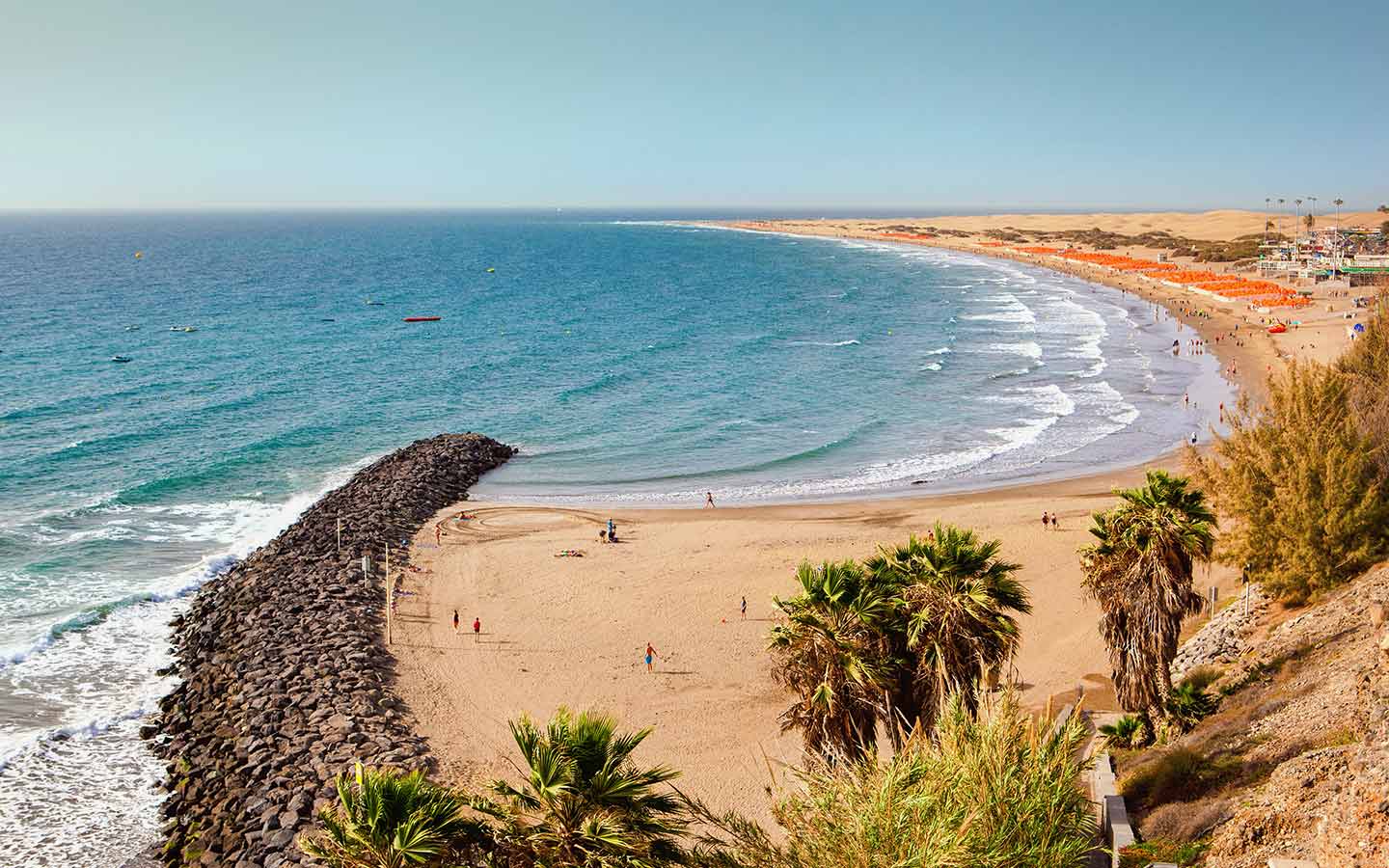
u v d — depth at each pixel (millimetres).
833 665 20141
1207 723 24062
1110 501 56750
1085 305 145750
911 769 13719
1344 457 30062
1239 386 86500
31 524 51844
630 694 35312
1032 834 12727
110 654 37938
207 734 32125
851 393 86688
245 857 25656
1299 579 31000
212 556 48375
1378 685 18938
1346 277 135625
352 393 85250
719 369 97375
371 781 14445
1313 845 14250
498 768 30328
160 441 68500
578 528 53750
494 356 104500
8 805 28516
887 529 52781
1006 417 77812
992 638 20547
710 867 14367
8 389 82938
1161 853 17562
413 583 45375
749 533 52500
